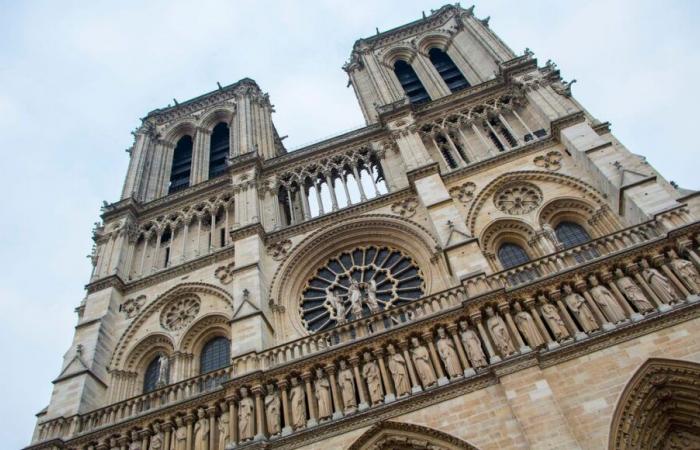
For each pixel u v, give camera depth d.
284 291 39.69
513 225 38.06
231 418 29.17
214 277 41.88
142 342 40.06
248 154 50.09
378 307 35.72
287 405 29.09
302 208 46.16
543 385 25.03
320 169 48.31
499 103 47.34
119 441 30.81
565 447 22.59
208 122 64.19
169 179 58.38
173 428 30.56
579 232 36.81
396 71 62.94
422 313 31.41
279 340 36.25
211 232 46.44
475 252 33.47
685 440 24.44
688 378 24.39
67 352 38.66
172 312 41.53
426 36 63.00
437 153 45.91
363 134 48.84
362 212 42.47
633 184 33.31
